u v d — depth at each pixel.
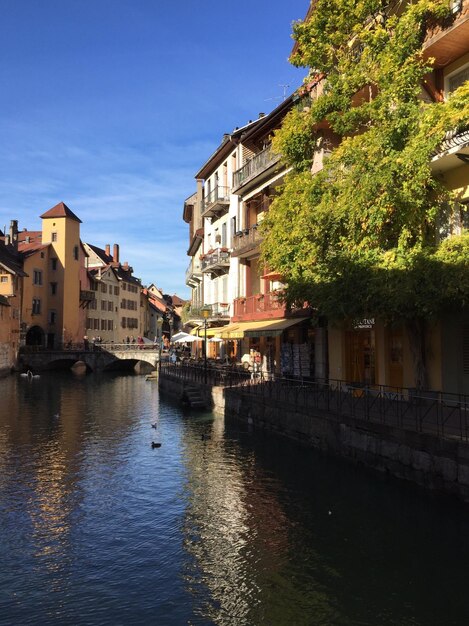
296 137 17.61
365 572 7.67
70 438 18.38
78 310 71.25
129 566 8.11
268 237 17.64
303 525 9.46
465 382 14.20
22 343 60.06
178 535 9.27
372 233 13.46
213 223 38.00
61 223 68.81
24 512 10.56
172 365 36.31
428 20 13.55
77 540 9.12
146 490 11.94
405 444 10.63
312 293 15.06
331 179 16.59
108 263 89.44
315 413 14.48
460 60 13.99
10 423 21.95
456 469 9.26
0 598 7.21
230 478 12.60
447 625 6.36
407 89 13.30
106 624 6.52
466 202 13.72
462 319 14.21
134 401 30.53
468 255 11.66
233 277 32.06
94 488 12.14
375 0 14.28
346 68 15.21
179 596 7.17
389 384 17.53
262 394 18.33
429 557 8.02
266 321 25.33
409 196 12.49
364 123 15.38
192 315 41.84
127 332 92.19
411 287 11.95
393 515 9.59
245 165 28.05
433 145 11.87
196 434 18.45
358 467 12.37
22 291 62.34
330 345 21.23
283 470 12.91
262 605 6.92
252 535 9.13
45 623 6.56
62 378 51.00
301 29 16.00
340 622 6.48
